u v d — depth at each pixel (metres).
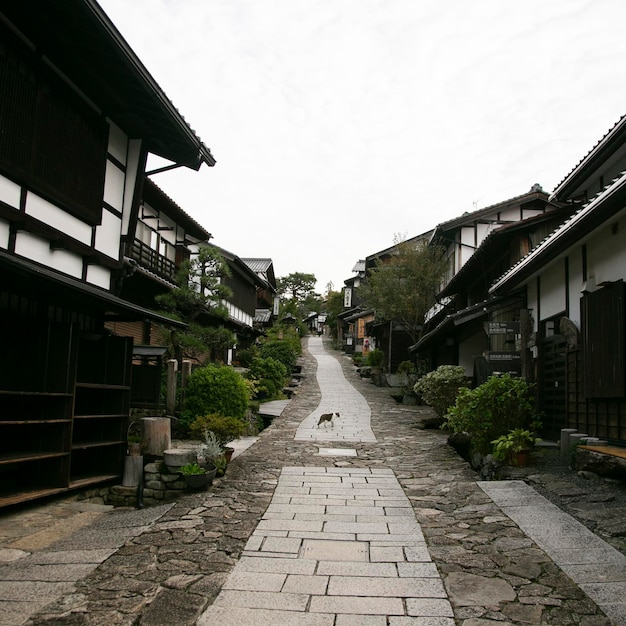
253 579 4.55
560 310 10.75
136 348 12.30
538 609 3.91
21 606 4.08
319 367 37.72
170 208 17.11
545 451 9.38
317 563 4.91
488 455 8.80
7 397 7.46
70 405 7.25
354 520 6.29
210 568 4.82
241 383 12.09
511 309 13.84
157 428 8.20
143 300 16.53
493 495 6.98
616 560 4.75
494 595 4.16
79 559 5.07
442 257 26.80
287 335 41.38
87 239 9.06
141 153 10.37
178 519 6.35
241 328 29.22
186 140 9.83
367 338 43.66
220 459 8.36
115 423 8.36
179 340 13.03
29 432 7.39
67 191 8.32
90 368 8.73
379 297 26.78
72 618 3.88
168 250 18.39
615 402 8.20
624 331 7.79
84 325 9.23
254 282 33.19
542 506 6.42
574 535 5.40
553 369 11.11
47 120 7.84
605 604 3.95
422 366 26.31
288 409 18.53
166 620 3.83
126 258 10.34
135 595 4.26
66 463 7.19
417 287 26.17
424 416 17.55
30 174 7.45
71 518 6.67
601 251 8.93
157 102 8.57
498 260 16.72
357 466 9.56
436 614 3.88
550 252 9.69
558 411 10.77
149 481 7.81
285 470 9.09
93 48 7.78
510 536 5.49
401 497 7.36
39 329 7.46
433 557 5.04
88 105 8.88
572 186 12.94
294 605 4.05
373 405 20.48
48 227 7.80
